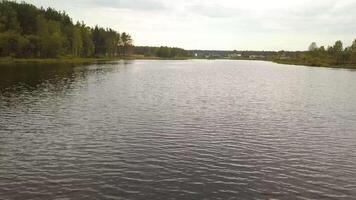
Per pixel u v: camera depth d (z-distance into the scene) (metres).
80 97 70.75
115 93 78.31
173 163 33.19
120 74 133.12
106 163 32.84
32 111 55.59
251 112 59.44
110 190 27.11
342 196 26.94
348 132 46.53
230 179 29.66
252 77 141.12
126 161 33.50
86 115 53.47
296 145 40.12
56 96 71.12
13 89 79.06
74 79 105.44
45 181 28.52
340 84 112.75
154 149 37.34
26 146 37.50
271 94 84.88
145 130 45.12
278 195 26.83
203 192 27.08
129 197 26.00
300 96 81.75
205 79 125.19
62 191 26.77
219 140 41.41
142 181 28.88
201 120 51.84
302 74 162.88
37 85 87.56
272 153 37.00
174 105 64.25
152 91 83.94
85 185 27.92
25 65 152.50
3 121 48.50
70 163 32.69
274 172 31.50
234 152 36.97
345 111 61.97
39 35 191.88
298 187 28.38
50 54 194.50
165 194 26.59
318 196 26.83
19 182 28.22
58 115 53.06
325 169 32.56
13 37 167.75
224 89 93.44
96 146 38.00
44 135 41.88
